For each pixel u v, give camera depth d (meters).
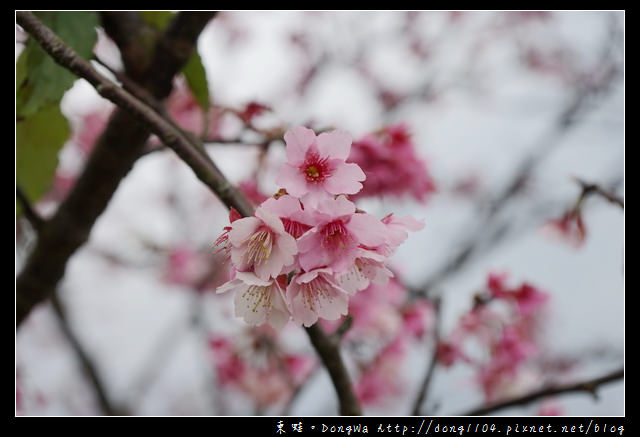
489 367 0.75
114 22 0.52
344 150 0.43
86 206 0.54
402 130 0.58
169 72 0.52
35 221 0.55
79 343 1.06
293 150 0.42
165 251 1.34
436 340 0.64
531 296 0.70
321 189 0.42
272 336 0.87
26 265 0.55
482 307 0.72
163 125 0.45
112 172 0.53
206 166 0.45
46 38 0.44
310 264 0.42
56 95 0.50
